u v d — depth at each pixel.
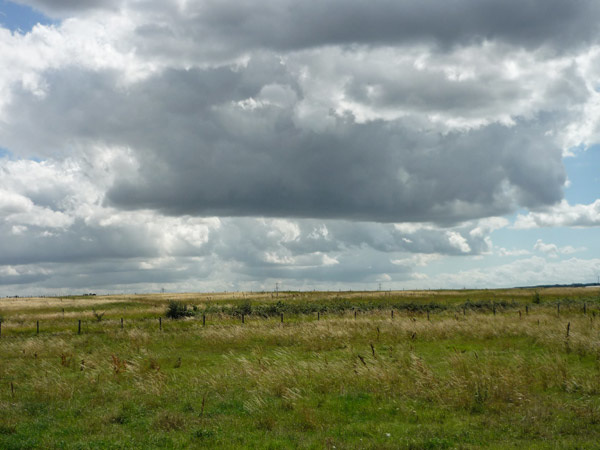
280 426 11.17
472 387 13.43
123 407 13.53
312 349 23.64
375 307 55.56
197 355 23.91
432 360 19.38
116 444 10.15
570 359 18.20
